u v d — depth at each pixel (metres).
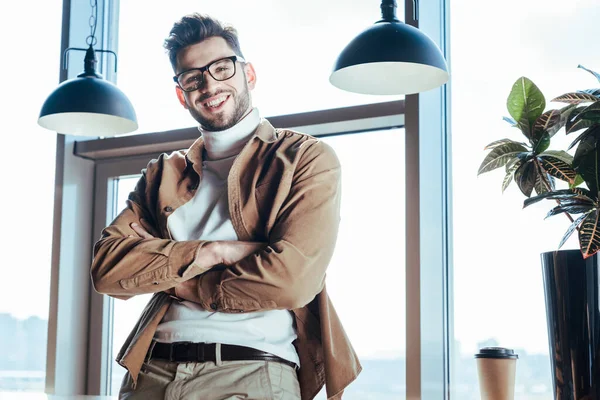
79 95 2.74
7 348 3.67
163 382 2.10
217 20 2.42
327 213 2.16
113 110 2.76
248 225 2.21
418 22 2.83
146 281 2.15
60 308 3.46
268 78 3.26
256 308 2.06
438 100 2.93
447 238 2.88
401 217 2.96
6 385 3.64
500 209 2.80
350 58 2.19
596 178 2.10
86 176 3.61
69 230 3.53
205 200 2.31
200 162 2.37
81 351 3.51
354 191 3.06
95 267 2.22
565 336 2.15
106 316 3.52
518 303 2.73
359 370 2.23
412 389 2.67
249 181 2.24
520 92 2.31
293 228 2.12
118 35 3.67
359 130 3.07
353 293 3.01
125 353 2.18
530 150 2.36
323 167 2.20
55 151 3.57
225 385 2.04
